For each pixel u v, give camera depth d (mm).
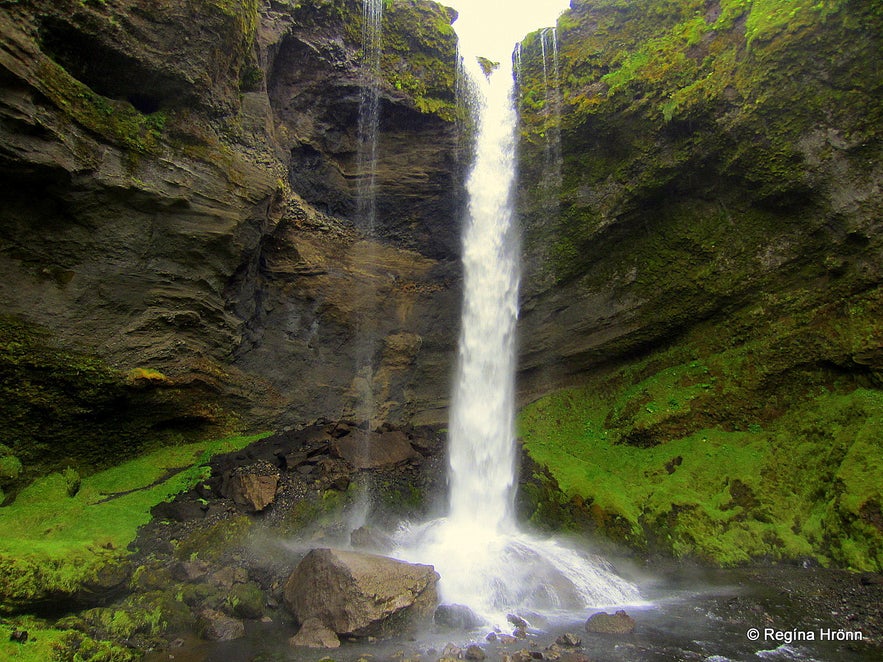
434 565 9742
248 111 12453
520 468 14039
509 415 15711
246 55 12312
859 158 11539
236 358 12891
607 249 15352
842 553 9914
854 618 8023
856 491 10250
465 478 14352
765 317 13320
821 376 12375
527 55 16453
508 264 16234
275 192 12758
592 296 15750
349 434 14070
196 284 11508
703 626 7926
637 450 13594
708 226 13961
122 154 9938
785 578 9727
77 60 9555
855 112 11320
